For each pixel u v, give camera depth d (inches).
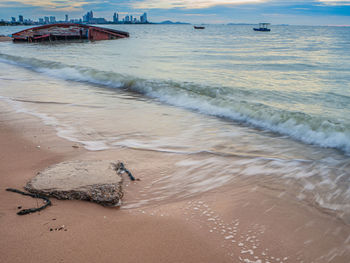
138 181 148.1
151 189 140.5
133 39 2448.3
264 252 97.4
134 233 105.8
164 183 146.9
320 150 201.6
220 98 349.7
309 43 1850.4
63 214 115.3
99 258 92.7
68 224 109.3
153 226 110.3
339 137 213.8
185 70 618.5
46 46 1599.4
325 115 288.8
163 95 392.2
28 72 617.0
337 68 654.5
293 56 965.2
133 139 218.1
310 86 444.1
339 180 151.0
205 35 3449.8
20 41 1979.6
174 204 127.0
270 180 151.6
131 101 363.3
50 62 713.6
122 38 2578.7
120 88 456.4
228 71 608.7
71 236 102.6
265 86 443.2
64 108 311.1
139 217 116.3
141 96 398.6
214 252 96.8
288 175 157.8
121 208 123.1
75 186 131.5
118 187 134.3
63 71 603.2
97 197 125.1
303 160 179.9
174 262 92.0
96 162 161.8
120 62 773.9
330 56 959.6
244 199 131.6
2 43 1916.8
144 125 257.4
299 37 2906.0
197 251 97.2
